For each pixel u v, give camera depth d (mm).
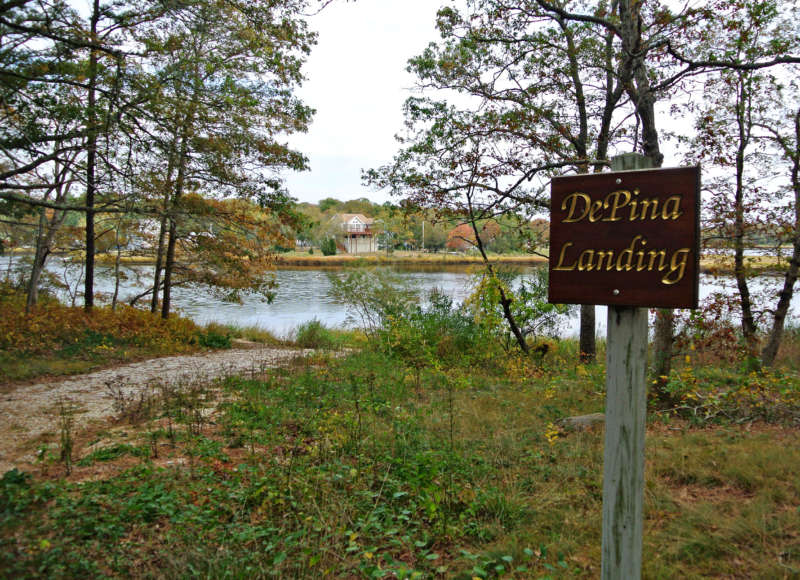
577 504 4488
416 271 40719
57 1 8453
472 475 4996
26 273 20641
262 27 11492
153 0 9805
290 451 5551
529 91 11328
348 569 3377
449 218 11844
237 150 14273
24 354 11539
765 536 3752
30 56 8461
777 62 7320
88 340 13688
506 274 13570
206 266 17609
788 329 14961
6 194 9430
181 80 10789
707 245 10383
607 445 2639
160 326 16250
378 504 4332
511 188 9930
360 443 5746
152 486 4477
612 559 2609
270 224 17406
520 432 6508
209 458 5266
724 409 7020
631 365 2584
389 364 11414
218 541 3648
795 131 10328
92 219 15602
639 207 2553
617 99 11484
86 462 5152
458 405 7832
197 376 10227
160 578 3115
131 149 10773
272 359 13227
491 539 3936
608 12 11711
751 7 8016
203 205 15484
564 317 15547
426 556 3453
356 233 75812
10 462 5320
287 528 3926
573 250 2729
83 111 9711
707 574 3410
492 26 10633
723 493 4578
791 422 6512
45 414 7391
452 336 13188
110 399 8438
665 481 4875
